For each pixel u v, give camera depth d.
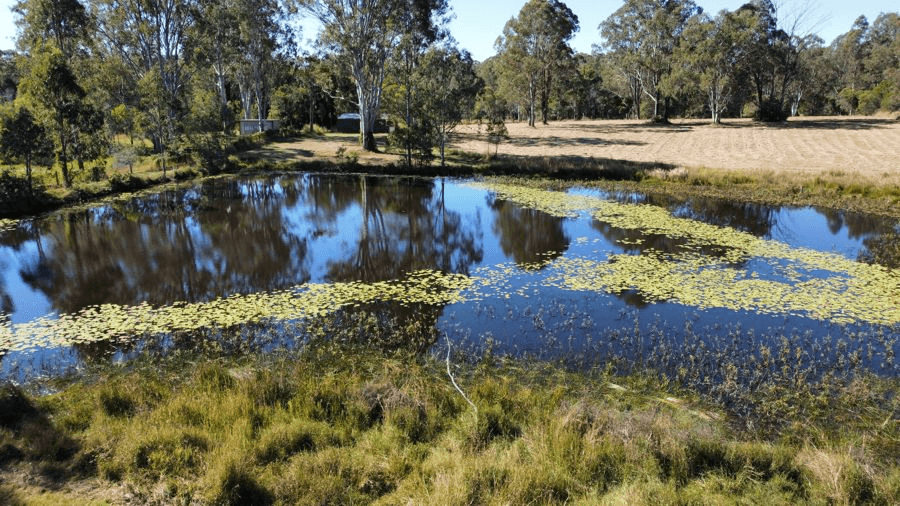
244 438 6.00
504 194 25.58
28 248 16.62
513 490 5.18
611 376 8.43
